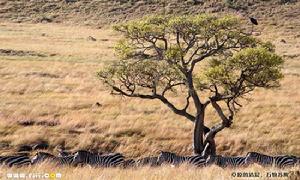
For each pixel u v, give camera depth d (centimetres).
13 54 18300
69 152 7681
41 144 8269
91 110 10662
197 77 7831
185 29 7544
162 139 8981
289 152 8731
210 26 7512
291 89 14350
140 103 11638
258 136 9362
